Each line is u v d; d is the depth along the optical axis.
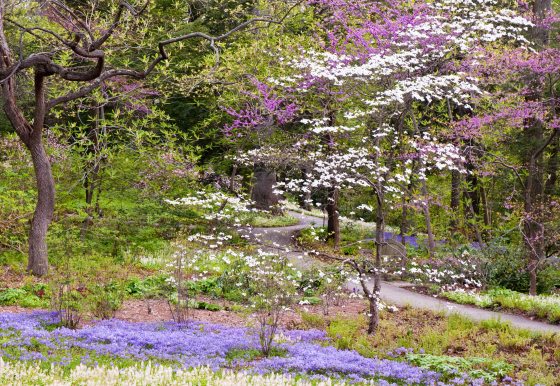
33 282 17.92
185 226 23.36
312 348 12.48
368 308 17.94
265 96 21.69
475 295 19.75
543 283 23.22
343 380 10.00
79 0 21.03
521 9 23.62
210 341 12.20
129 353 10.60
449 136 21.80
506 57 20.52
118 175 24.30
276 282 12.98
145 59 19.36
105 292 15.48
